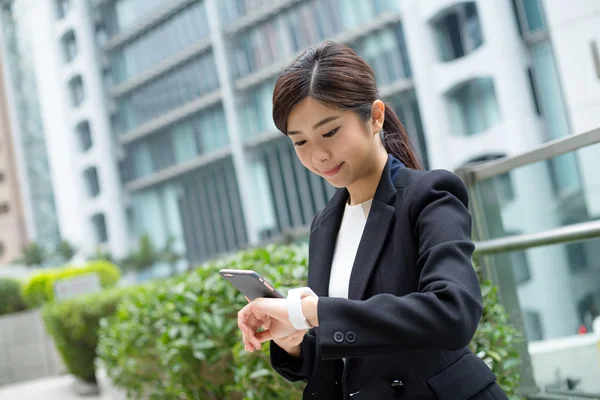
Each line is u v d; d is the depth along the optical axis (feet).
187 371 8.55
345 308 2.98
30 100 54.54
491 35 26.14
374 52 33.24
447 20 28.78
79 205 54.70
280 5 38.45
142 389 11.18
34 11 54.60
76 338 18.94
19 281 29.22
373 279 3.46
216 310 7.70
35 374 27.40
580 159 5.68
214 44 42.16
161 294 9.43
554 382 6.40
